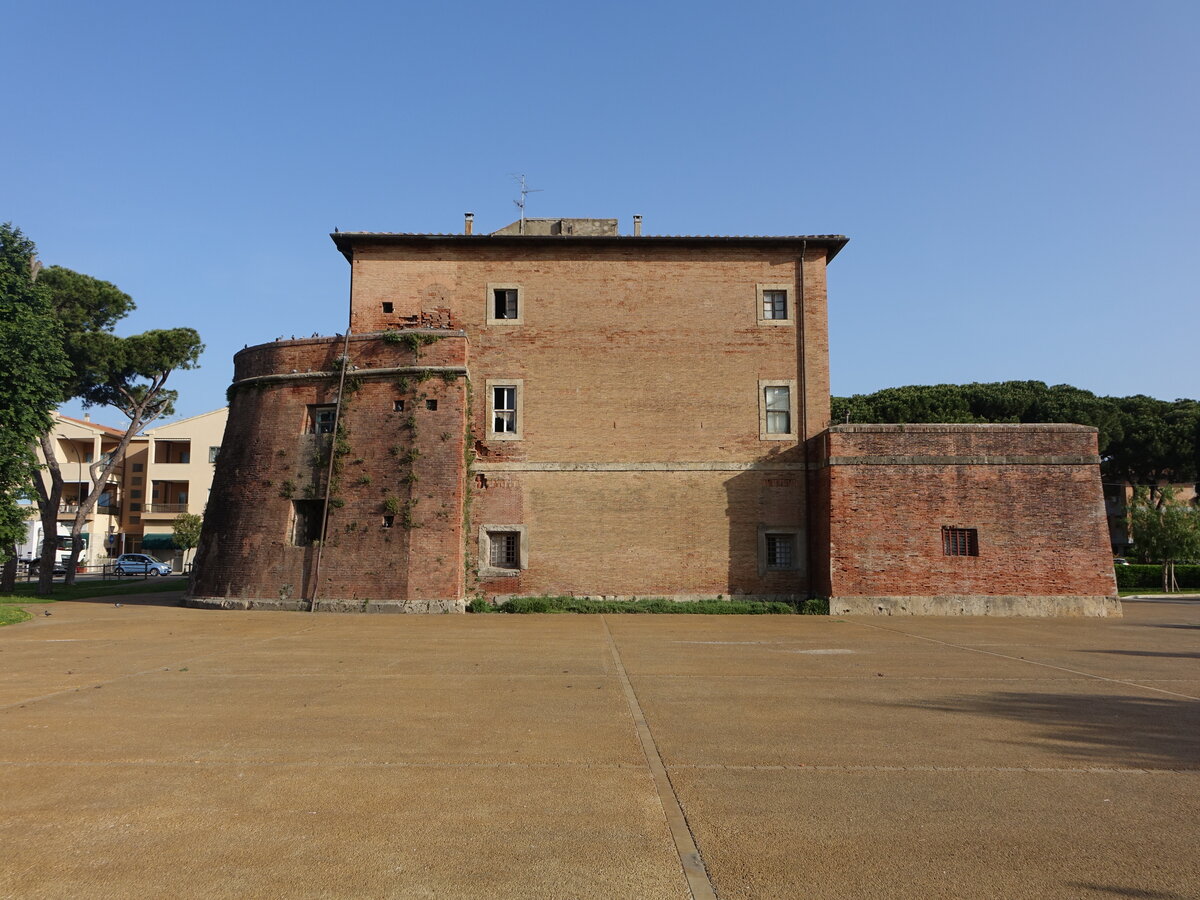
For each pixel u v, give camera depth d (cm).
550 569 2825
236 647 1653
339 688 1159
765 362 2938
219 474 2955
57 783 697
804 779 716
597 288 2966
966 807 643
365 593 2622
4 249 2930
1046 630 2125
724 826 598
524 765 756
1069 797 670
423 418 2722
